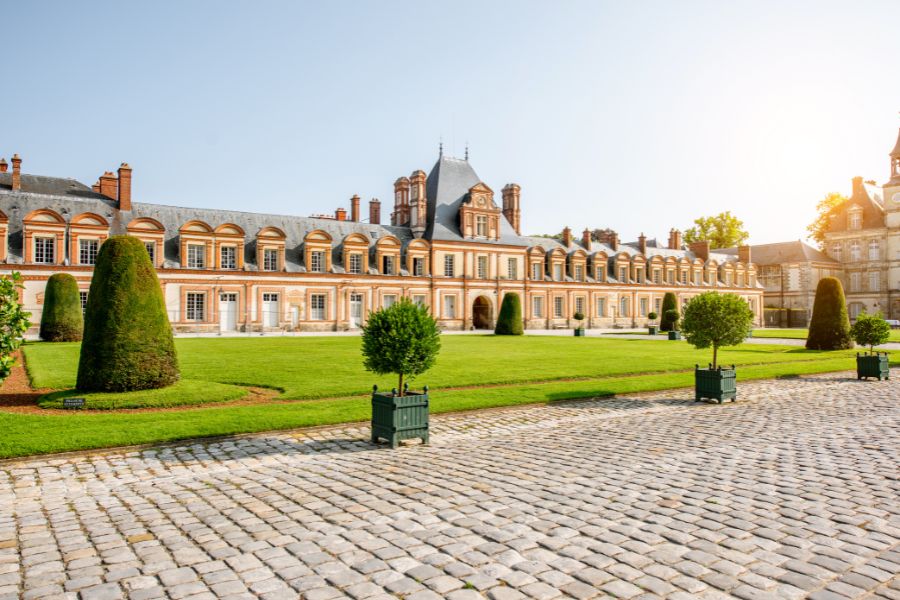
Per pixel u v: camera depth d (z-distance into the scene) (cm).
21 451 914
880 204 7938
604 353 2688
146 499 729
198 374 1756
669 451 970
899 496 718
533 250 5991
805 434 1099
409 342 1032
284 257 4650
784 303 7888
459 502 708
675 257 7031
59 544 582
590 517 651
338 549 568
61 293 3145
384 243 5112
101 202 4238
